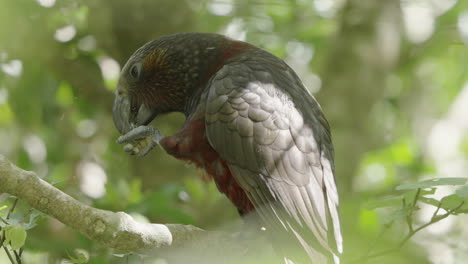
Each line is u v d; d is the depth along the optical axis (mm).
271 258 6414
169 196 8625
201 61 7031
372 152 13453
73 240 7910
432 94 15727
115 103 7512
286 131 6188
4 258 8734
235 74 6438
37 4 9648
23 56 9688
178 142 6457
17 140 11500
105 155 12109
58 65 10430
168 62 7102
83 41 10617
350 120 11938
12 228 4961
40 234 7934
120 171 11836
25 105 11078
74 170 11688
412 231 5742
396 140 14586
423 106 15570
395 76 15070
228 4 13148
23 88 10805
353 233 8219
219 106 6270
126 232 5305
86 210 5215
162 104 7336
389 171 13422
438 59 15297
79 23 10523
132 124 7438
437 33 14203
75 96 10969
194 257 5918
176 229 5797
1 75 10359
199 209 9461
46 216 5496
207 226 9469
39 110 11281
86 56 10727
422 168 13516
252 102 6230
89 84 10781
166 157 10734
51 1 9766
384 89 12734
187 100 7223
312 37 14281
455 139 15383
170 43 7129
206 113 6328
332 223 6109
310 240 5988
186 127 6508
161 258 5875
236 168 6250
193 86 7109
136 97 7414
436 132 15453
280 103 6273
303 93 6676
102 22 10617
